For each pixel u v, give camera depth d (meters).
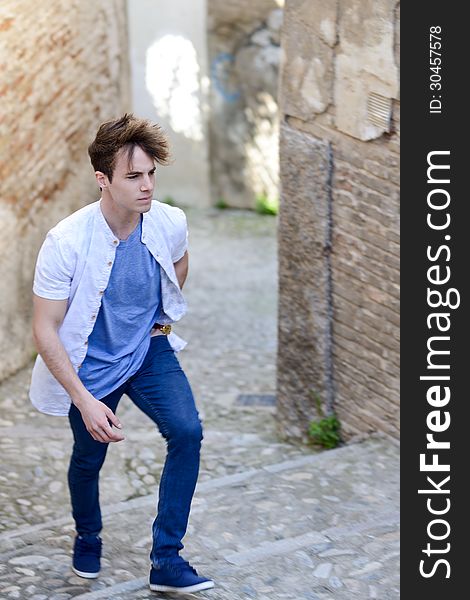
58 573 3.87
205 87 12.19
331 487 4.62
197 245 10.91
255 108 12.05
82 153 7.34
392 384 5.02
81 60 7.11
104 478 5.12
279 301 5.61
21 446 5.45
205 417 6.19
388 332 4.98
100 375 3.43
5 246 6.43
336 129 5.04
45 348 3.29
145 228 3.35
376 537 4.07
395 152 4.73
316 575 3.77
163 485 3.46
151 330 3.56
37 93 6.58
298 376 5.61
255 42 11.80
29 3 6.33
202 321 8.29
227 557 3.93
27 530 4.34
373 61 4.72
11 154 6.38
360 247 5.06
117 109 7.85
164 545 3.49
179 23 12.05
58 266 3.27
